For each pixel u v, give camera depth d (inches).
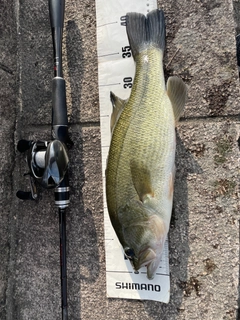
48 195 15.4
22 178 15.5
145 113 12.5
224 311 13.3
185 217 13.9
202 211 13.7
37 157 13.7
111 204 12.9
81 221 15.0
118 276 14.4
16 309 15.3
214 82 13.9
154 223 12.3
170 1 14.5
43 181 13.1
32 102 15.8
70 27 15.7
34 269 15.3
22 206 15.6
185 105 14.1
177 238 13.9
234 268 13.3
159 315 13.9
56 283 15.0
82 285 14.8
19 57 15.9
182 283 13.8
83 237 14.9
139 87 12.7
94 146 15.0
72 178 15.2
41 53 15.9
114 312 14.4
